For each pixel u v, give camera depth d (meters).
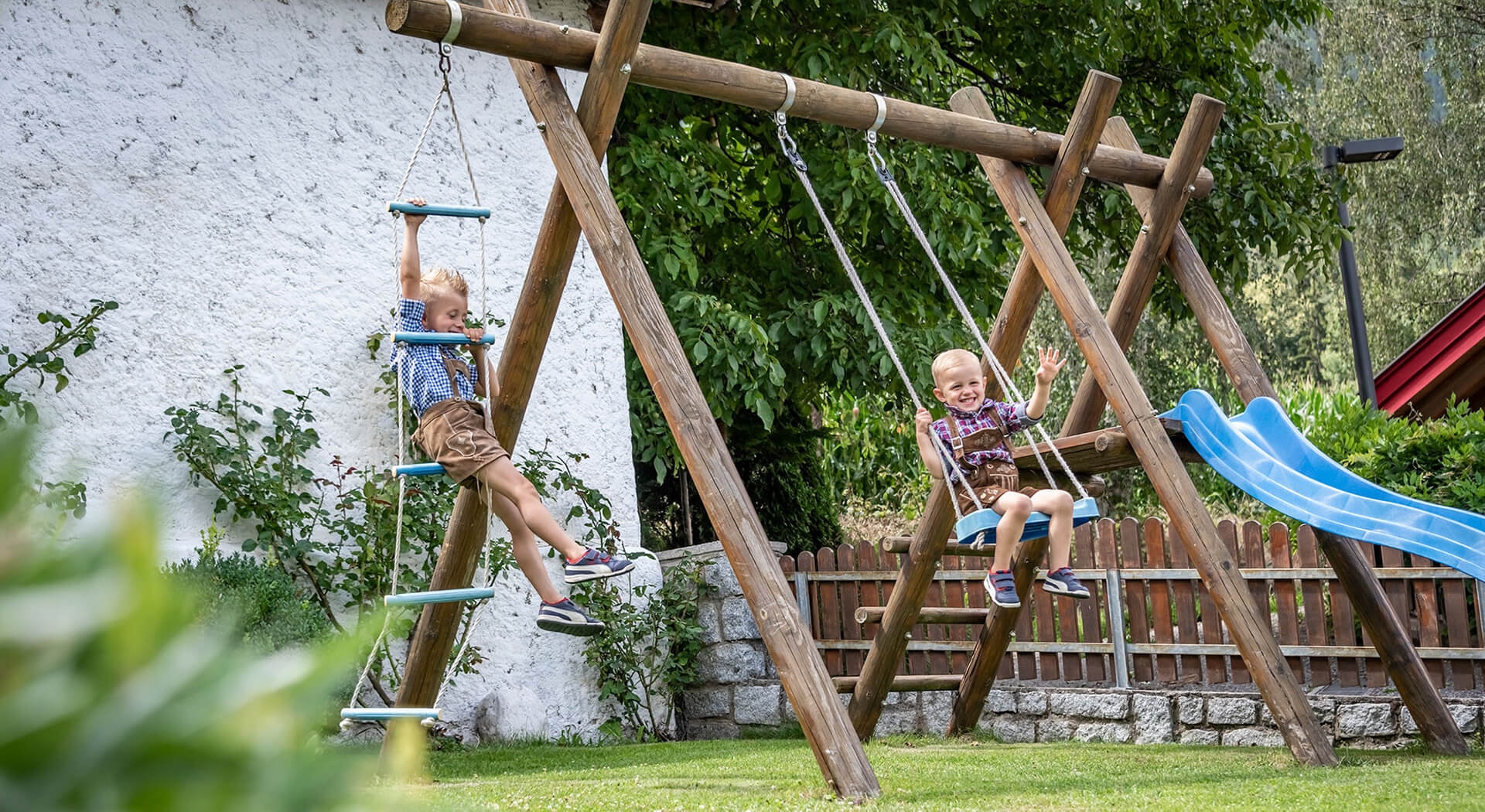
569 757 8.27
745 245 13.19
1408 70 23.33
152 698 0.48
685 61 6.48
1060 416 20.20
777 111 6.84
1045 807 5.03
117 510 0.50
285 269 9.34
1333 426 11.57
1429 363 13.60
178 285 8.86
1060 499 6.79
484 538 7.05
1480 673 8.12
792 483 13.96
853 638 10.59
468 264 10.22
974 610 8.94
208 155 9.13
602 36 6.22
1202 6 15.30
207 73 9.22
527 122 10.78
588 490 10.27
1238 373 7.90
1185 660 9.19
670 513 13.71
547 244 6.49
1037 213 7.62
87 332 8.35
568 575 6.01
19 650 0.46
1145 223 8.20
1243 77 15.80
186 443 8.52
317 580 8.97
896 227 12.54
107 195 8.68
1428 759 6.85
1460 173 23.38
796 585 10.88
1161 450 6.96
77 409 8.31
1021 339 8.03
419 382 6.39
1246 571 8.97
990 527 6.53
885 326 12.22
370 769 0.56
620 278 5.88
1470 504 8.87
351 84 9.89
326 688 0.55
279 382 9.18
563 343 10.60
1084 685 9.57
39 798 0.46
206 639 0.52
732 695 10.58
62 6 8.68
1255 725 8.55
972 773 6.52
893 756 7.71
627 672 10.42
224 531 8.73
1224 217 14.45
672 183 11.37
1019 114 15.60
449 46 6.02
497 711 9.51
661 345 5.78
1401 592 8.32
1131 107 15.50
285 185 9.44
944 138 7.39
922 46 12.52
